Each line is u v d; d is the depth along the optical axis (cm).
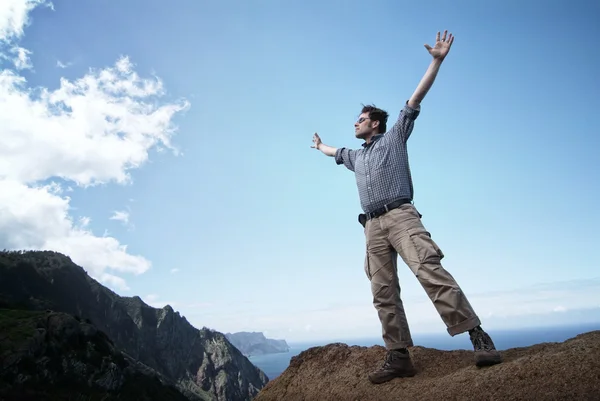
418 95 416
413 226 395
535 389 288
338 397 436
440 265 372
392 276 423
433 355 444
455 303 354
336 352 518
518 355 370
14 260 17538
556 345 355
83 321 10356
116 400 7994
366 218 445
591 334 342
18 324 8031
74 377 7838
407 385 386
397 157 422
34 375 7050
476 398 311
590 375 275
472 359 411
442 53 396
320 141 550
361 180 441
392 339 415
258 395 539
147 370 11100
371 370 450
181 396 11231
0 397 6078
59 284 19300
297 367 535
